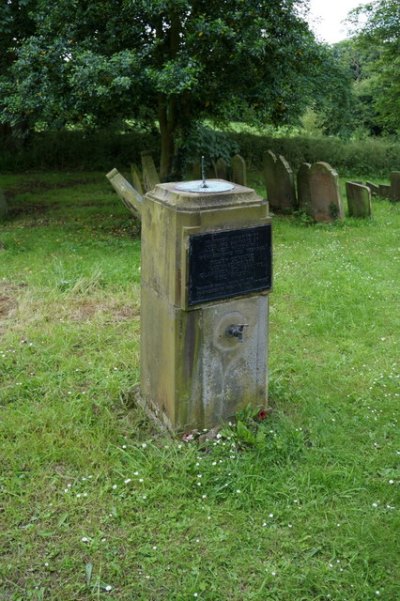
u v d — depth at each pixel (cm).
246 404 390
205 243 335
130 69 762
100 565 279
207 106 959
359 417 405
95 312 577
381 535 296
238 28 824
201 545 292
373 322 567
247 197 350
